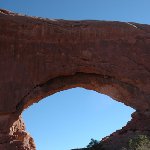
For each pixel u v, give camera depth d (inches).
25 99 1274.6
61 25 1344.7
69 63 1320.1
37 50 1323.8
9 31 1327.5
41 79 1302.9
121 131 1240.2
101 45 1341.0
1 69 1298.0
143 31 1371.8
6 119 1240.8
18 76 1296.8
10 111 1253.7
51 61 1318.9
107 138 1240.8
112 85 1322.6
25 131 1342.3
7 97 1268.5
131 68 1330.0
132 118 1266.0
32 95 1284.4
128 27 1362.0
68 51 1328.7
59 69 1312.7
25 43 1327.5
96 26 1349.7
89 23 1354.6
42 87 1300.4
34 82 1296.8
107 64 1326.3
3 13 1338.6
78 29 1341.0
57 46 1331.2
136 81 1316.4
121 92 1318.9
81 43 1337.4
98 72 1323.8
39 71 1307.8
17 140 1190.9
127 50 1346.0
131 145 1090.1
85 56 1327.5
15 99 1269.7
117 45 1346.0
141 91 1306.6
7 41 1322.6
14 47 1321.4
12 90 1278.3
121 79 1320.1
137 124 1237.7
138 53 1347.2
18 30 1330.0
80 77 1331.2
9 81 1286.9
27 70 1305.4
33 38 1331.2
